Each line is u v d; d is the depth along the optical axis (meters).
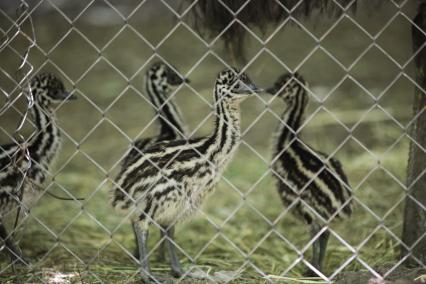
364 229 11.84
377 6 8.92
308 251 11.41
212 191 9.87
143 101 20.62
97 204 13.89
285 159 10.88
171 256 9.84
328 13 8.89
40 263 9.66
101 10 29.44
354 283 8.20
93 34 26.94
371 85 20.59
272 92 11.79
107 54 24.69
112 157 16.88
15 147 10.27
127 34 26.92
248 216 13.57
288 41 24.78
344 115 18.03
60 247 11.06
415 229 8.92
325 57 23.23
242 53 10.52
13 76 21.28
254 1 9.23
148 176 9.36
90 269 9.67
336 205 10.12
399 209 12.64
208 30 10.10
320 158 10.39
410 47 23.48
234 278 9.05
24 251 10.81
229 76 9.65
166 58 24.11
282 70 22.16
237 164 16.06
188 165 9.41
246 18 9.51
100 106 20.22
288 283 8.89
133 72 22.92
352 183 13.91
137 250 10.77
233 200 14.42
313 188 10.30
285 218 13.32
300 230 12.67
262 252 11.52
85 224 12.64
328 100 19.31
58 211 13.40
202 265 10.50
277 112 19.19
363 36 25.00
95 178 15.49
